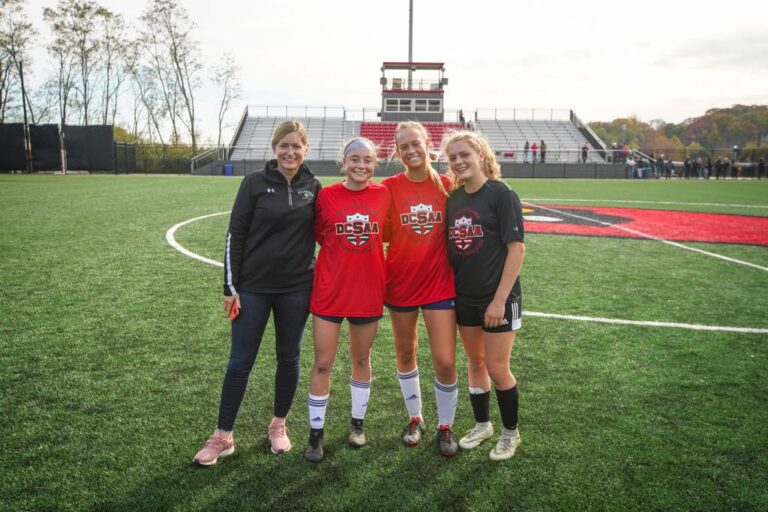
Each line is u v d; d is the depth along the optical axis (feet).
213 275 21.04
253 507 7.91
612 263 24.82
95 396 11.21
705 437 9.83
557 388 11.79
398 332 9.84
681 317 16.80
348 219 9.34
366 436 9.98
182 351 13.57
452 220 9.42
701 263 25.08
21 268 21.68
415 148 9.41
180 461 9.05
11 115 147.64
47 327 15.08
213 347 13.85
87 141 97.35
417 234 9.55
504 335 9.12
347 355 13.71
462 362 13.56
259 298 9.47
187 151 126.31
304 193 9.57
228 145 132.46
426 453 9.45
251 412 10.84
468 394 11.94
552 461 9.12
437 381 9.70
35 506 7.86
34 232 29.78
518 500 8.11
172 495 8.17
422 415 10.90
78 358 13.08
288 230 9.43
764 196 65.10
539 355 13.60
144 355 13.32
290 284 9.57
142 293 18.44
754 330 15.65
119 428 10.02
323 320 9.52
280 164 9.35
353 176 9.30
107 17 154.92
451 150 9.28
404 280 9.59
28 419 10.27
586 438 9.80
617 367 12.91
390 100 140.36
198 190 60.90
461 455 9.39
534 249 28.12
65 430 9.92
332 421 10.55
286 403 9.66
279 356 9.70
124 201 46.96
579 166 117.50
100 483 8.42
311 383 9.51
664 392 11.62
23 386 11.60
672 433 9.97
